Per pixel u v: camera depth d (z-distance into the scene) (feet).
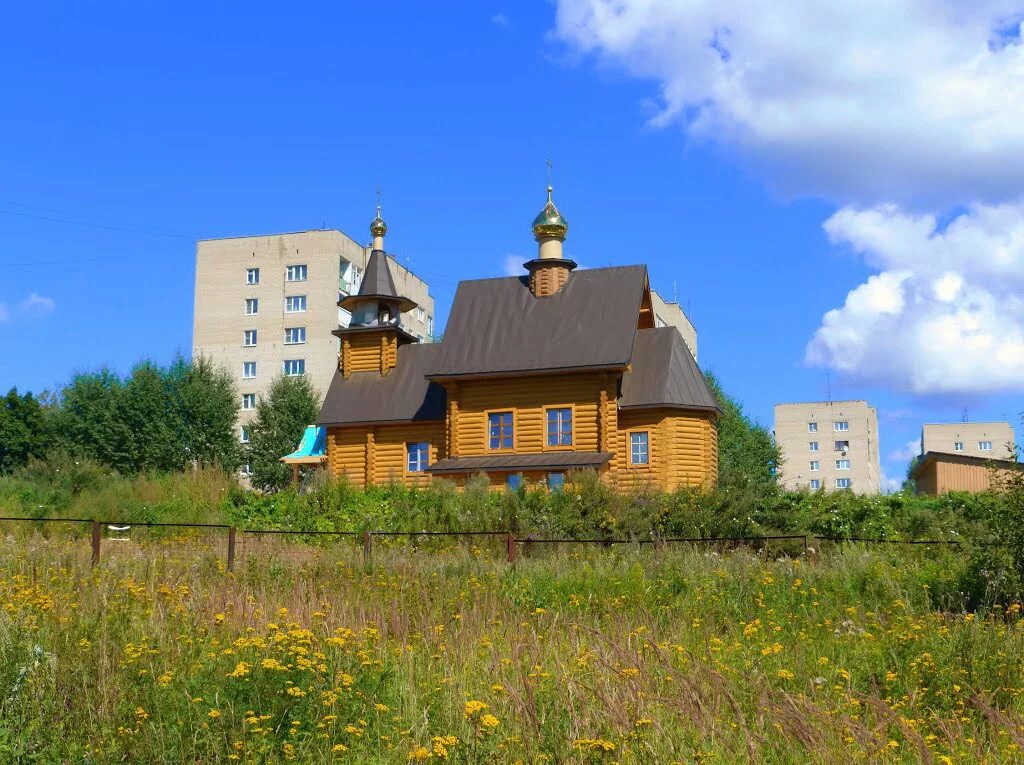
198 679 25.52
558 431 118.73
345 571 54.03
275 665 24.72
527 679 25.86
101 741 22.93
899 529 75.82
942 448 445.37
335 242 248.93
